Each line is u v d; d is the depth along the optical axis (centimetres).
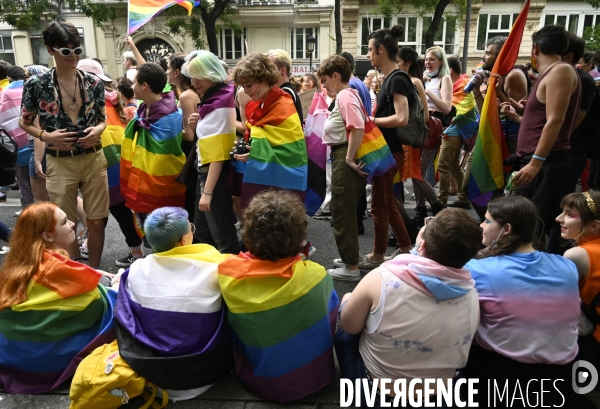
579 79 273
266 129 301
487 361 201
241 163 302
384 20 2256
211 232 312
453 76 550
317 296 205
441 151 512
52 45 300
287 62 351
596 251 212
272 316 197
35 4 2034
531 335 190
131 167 344
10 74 502
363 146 313
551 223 289
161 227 213
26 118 316
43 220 216
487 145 329
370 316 189
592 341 218
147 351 205
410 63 390
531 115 284
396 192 388
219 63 294
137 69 337
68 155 321
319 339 209
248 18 2280
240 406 208
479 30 2239
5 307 209
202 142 292
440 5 1633
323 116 346
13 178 397
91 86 321
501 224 201
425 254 186
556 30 272
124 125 387
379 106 349
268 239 194
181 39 2305
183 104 348
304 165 309
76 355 218
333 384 223
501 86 384
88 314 221
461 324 183
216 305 210
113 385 194
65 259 215
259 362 205
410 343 183
